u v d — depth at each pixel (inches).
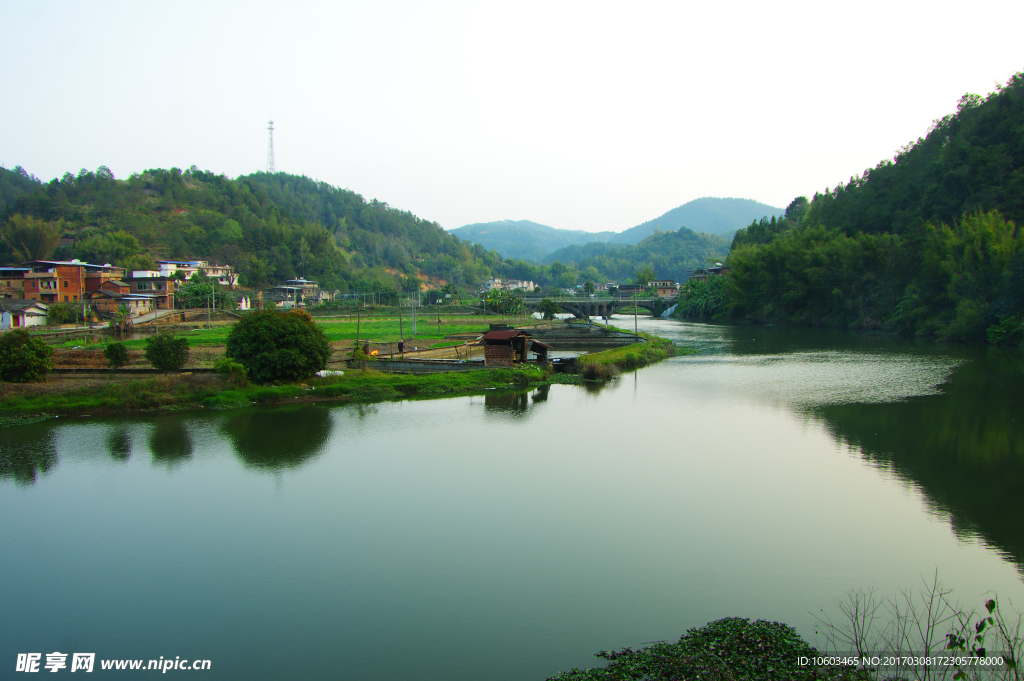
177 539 933.2
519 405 1898.4
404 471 1238.9
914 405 1813.5
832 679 551.8
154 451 1366.9
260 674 624.1
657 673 571.5
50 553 890.7
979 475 1189.1
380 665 634.2
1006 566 830.5
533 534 943.0
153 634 697.6
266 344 1996.8
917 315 3964.1
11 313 3462.1
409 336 3727.9
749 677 556.1
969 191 4559.5
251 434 1514.5
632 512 1025.5
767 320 5600.4
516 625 701.3
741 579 801.6
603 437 1498.5
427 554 879.7
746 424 1625.2
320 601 759.1
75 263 4338.1
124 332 3363.7
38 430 1530.5
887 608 722.2
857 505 1049.5
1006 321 3260.3
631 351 3004.4
